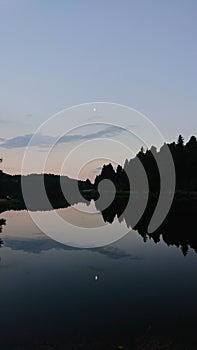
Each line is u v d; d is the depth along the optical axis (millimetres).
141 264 20312
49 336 10648
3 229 36750
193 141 105750
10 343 10219
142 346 9906
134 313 12492
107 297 14289
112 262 20891
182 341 10234
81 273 18281
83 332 10922
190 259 21391
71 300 13969
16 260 21609
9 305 13477
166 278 17109
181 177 100812
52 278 17344
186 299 13977
